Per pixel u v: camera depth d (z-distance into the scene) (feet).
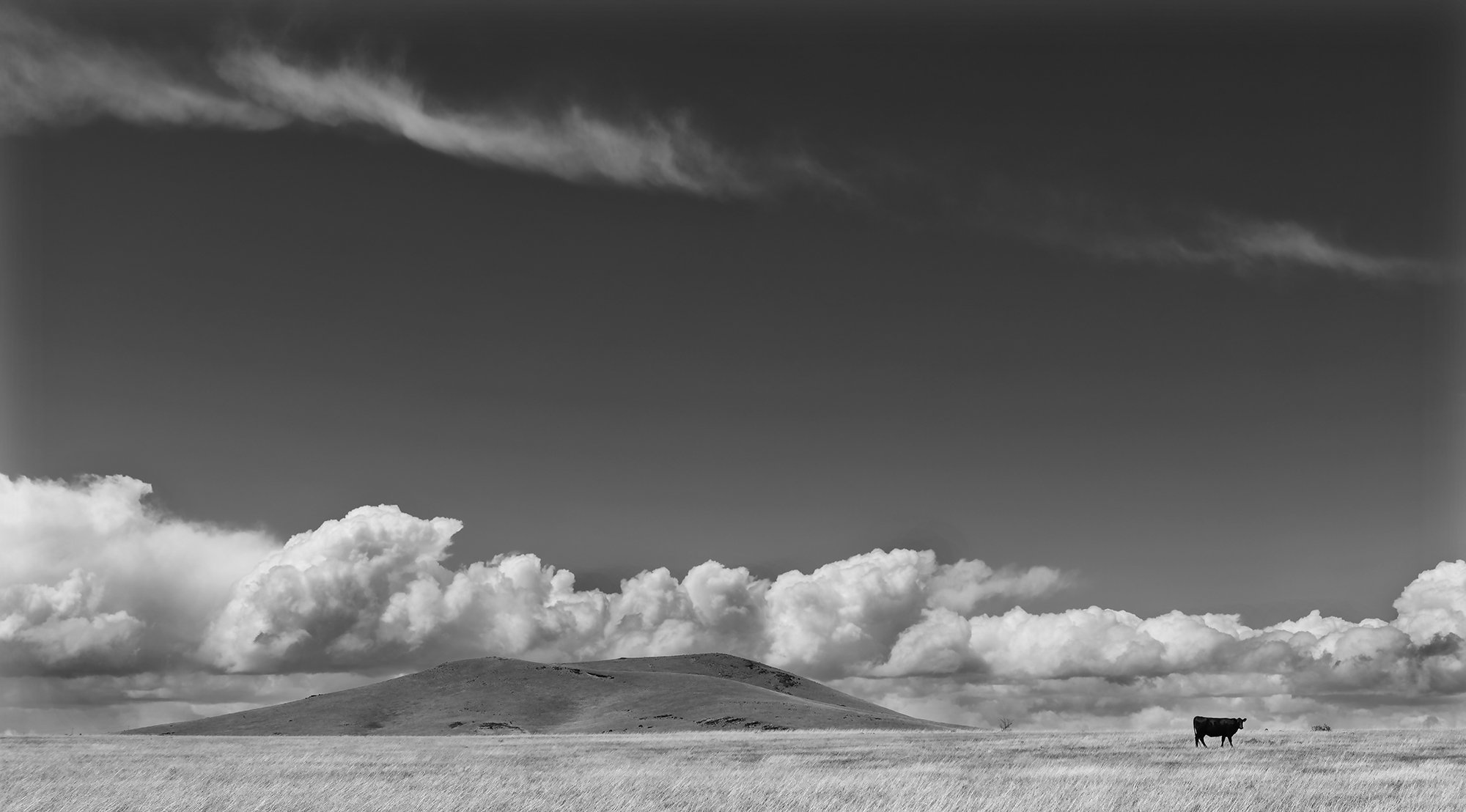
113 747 316.81
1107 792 120.06
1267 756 186.09
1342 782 132.26
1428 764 158.71
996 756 203.82
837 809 115.85
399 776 174.60
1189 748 213.05
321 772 187.52
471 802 124.47
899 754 222.07
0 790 146.30
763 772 171.42
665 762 212.43
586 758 233.14
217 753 279.08
